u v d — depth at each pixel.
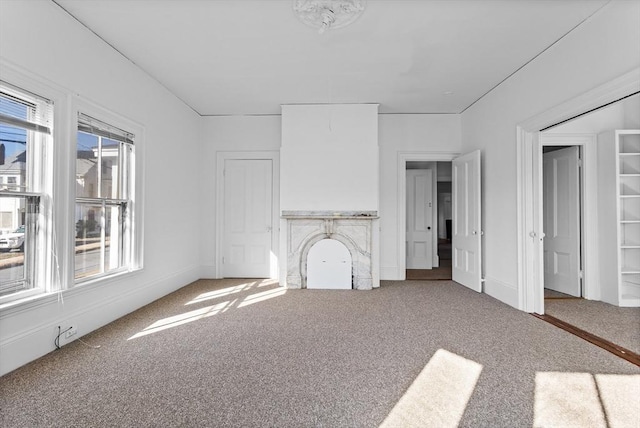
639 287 4.24
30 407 1.97
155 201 4.37
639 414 1.94
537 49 3.55
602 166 4.42
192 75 4.22
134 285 3.94
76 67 2.98
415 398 2.10
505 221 4.33
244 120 5.86
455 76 4.25
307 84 4.53
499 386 2.24
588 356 2.70
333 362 2.60
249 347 2.88
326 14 2.88
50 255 2.74
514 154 4.13
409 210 7.16
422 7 2.85
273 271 5.87
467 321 3.59
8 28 2.34
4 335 2.37
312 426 1.83
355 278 5.18
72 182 2.94
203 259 5.88
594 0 2.70
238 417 1.90
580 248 4.59
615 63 2.69
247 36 3.32
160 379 2.32
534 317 3.72
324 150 5.28
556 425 1.84
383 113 5.79
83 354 2.71
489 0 2.75
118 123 3.60
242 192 5.89
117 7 2.82
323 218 5.17
